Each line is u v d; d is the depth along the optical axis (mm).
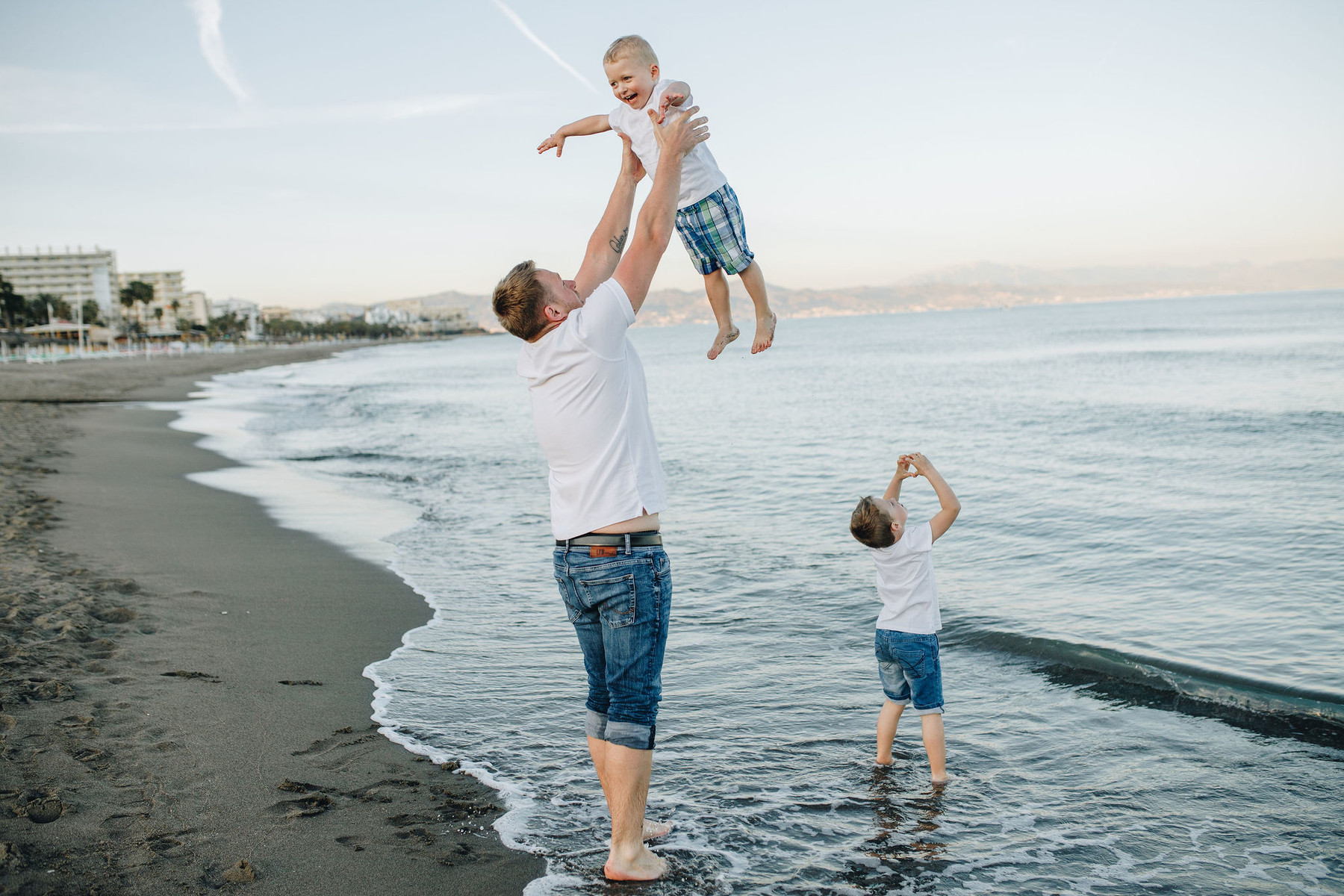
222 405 29266
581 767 3748
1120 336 62719
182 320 161750
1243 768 3842
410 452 16234
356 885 2729
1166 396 21984
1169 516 9016
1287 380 24109
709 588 6926
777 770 3865
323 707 4320
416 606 6328
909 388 29172
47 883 2568
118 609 5637
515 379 48062
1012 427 17609
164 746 3689
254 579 6879
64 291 178750
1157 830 3324
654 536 2814
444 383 44719
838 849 3166
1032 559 7680
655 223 2762
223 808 3182
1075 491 10641
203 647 5141
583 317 2684
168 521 9062
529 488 12125
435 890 2736
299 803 3254
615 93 2990
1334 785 3670
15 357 72500
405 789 3473
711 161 3145
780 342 97875
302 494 11344
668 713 4531
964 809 3494
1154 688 4738
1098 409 19734
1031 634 5629
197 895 2578
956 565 7594
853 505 10438
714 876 2941
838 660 5277
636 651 2766
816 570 7375
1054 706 4613
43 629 5102
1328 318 71812
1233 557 7359
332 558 7766
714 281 3328
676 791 3658
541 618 6051
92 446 15422
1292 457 12453
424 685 4727
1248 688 4590
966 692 4844
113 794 3207
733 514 10062
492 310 2773
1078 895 2883
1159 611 6074
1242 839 3252
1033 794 3627
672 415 22781
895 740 4215
